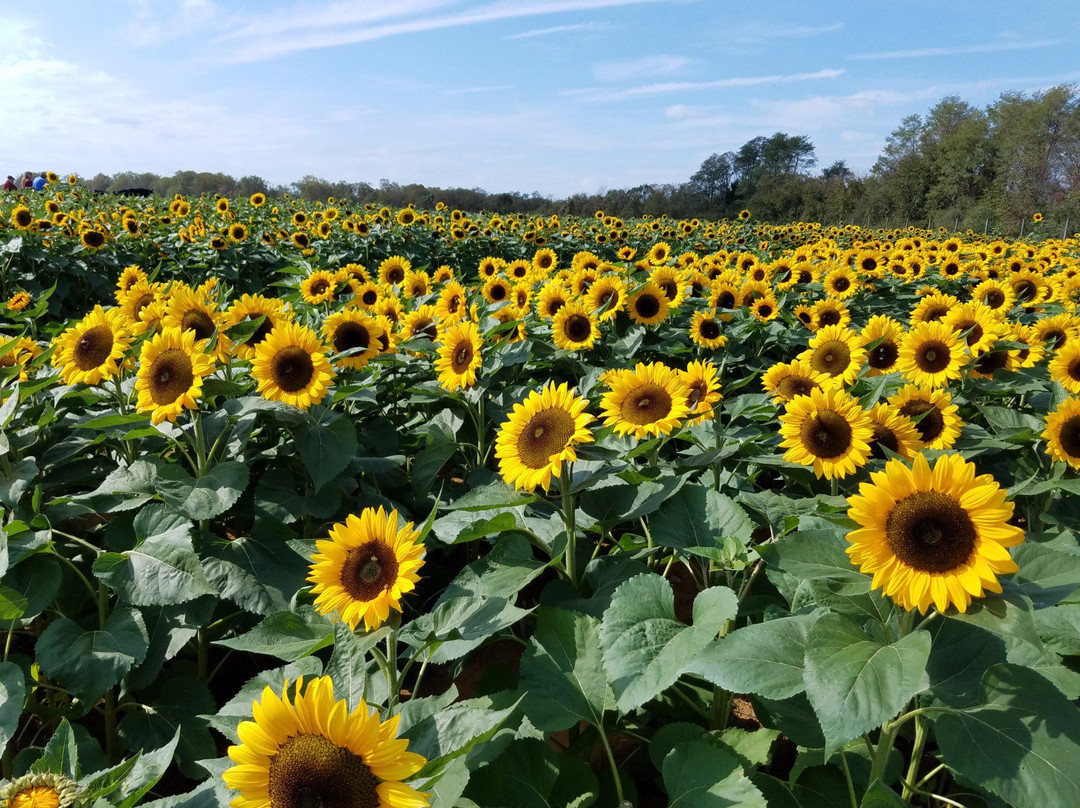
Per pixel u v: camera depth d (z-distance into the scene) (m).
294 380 4.23
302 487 4.67
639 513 3.75
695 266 13.55
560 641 3.09
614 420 4.14
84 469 4.50
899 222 78.69
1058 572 2.32
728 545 3.22
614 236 24.47
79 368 4.24
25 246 12.66
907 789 2.73
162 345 3.96
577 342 6.94
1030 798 2.08
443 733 2.42
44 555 3.58
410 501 5.34
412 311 7.67
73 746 2.26
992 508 2.13
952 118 86.12
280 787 1.85
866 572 2.27
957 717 2.29
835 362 6.15
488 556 3.57
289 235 20.64
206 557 3.78
